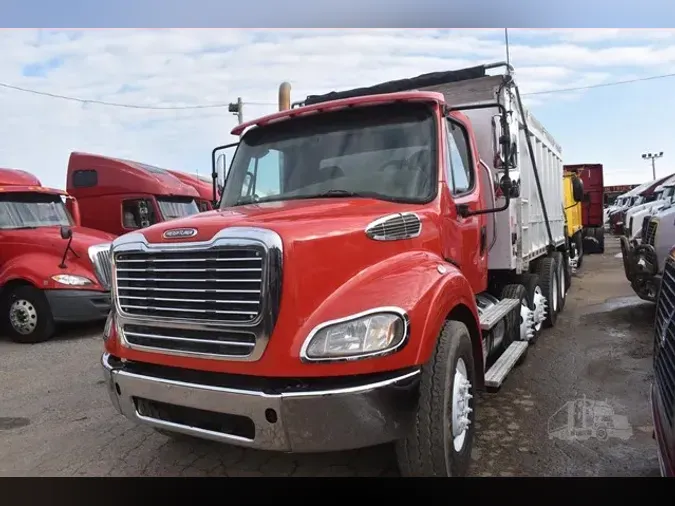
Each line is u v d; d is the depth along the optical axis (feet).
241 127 15.96
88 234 30.78
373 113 14.28
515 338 20.01
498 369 15.57
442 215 13.04
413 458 10.61
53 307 27.99
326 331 9.61
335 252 10.24
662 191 63.87
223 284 10.03
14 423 16.70
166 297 10.73
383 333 9.62
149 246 10.97
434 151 13.41
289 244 9.73
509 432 14.66
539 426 15.01
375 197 13.17
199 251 10.26
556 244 30.04
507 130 14.02
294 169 14.62
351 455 13.52
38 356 25.49
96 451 14.44
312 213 11.32
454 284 11.44
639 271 24.34
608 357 21.21
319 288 9.93
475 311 12.72
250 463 13.39
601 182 66.33
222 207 15.42
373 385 9.43
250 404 9.48
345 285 10.27
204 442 14.69
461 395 11.61
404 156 13.56
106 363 11.78
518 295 20.54
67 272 28.35
